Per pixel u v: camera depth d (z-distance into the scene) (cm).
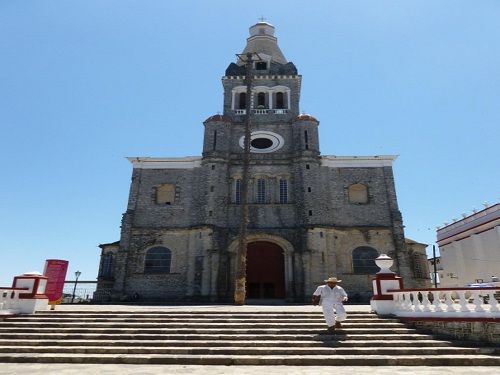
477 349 1240
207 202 3531
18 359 1178
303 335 1410
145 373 1020
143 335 1406
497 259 3272
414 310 1586
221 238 3488
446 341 1334
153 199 3719
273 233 3478
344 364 1153
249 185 3738
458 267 3847
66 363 1165
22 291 1778
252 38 4800
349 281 3356
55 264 1983
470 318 1377
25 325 1545
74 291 4266
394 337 1395
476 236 3566
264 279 3503
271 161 3812
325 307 1460
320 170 3756
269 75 4309
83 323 1570
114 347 1283
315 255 3322
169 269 3447
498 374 1009
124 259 3450
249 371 1052
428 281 3766
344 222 3588
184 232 3556
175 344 1326
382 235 3516
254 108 4191
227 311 1784
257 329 1493
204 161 3744
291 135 3984
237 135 3984
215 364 1160
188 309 1980
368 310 1866
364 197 3728
